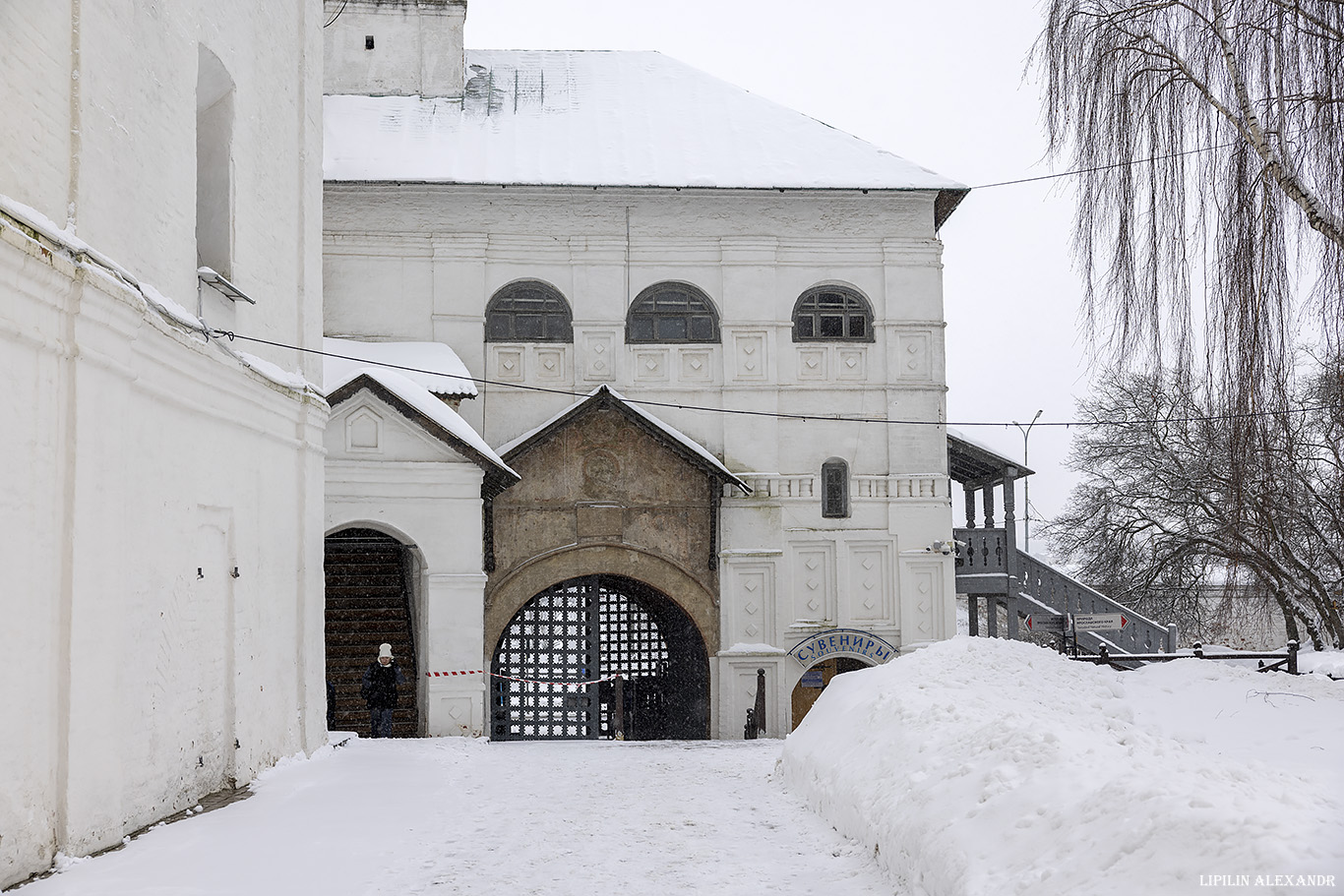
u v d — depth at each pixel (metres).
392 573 25.86
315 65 17.91
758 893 8.62
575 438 27.02
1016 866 6.88
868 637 27.62
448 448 23.61
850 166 28.70
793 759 13.96
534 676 27.20
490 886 8.88
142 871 9.00
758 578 27.50
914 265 28.62
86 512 9.59
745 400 27.95
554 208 27.97
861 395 28.38
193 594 12.41
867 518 28.12
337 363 24.66
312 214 17.66
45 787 9.02
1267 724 13.88
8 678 8.52
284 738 15.78
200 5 12.76
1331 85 12.23
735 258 28.19
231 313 13.95
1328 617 35.44
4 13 8.54
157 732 11.34
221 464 13.37
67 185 9.55
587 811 12.30
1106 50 13.72
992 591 30.28
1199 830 5.87
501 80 31.41
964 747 9.49
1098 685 14.80
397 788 13.76
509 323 27.75
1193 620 43.16
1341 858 5.22
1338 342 12.45
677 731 29.11
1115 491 43.91
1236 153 12.91
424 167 27.48
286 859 9.64
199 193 13.98
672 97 31.20
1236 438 13.26
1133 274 13.55
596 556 26.84
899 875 8.51
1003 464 30.28
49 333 9.12
